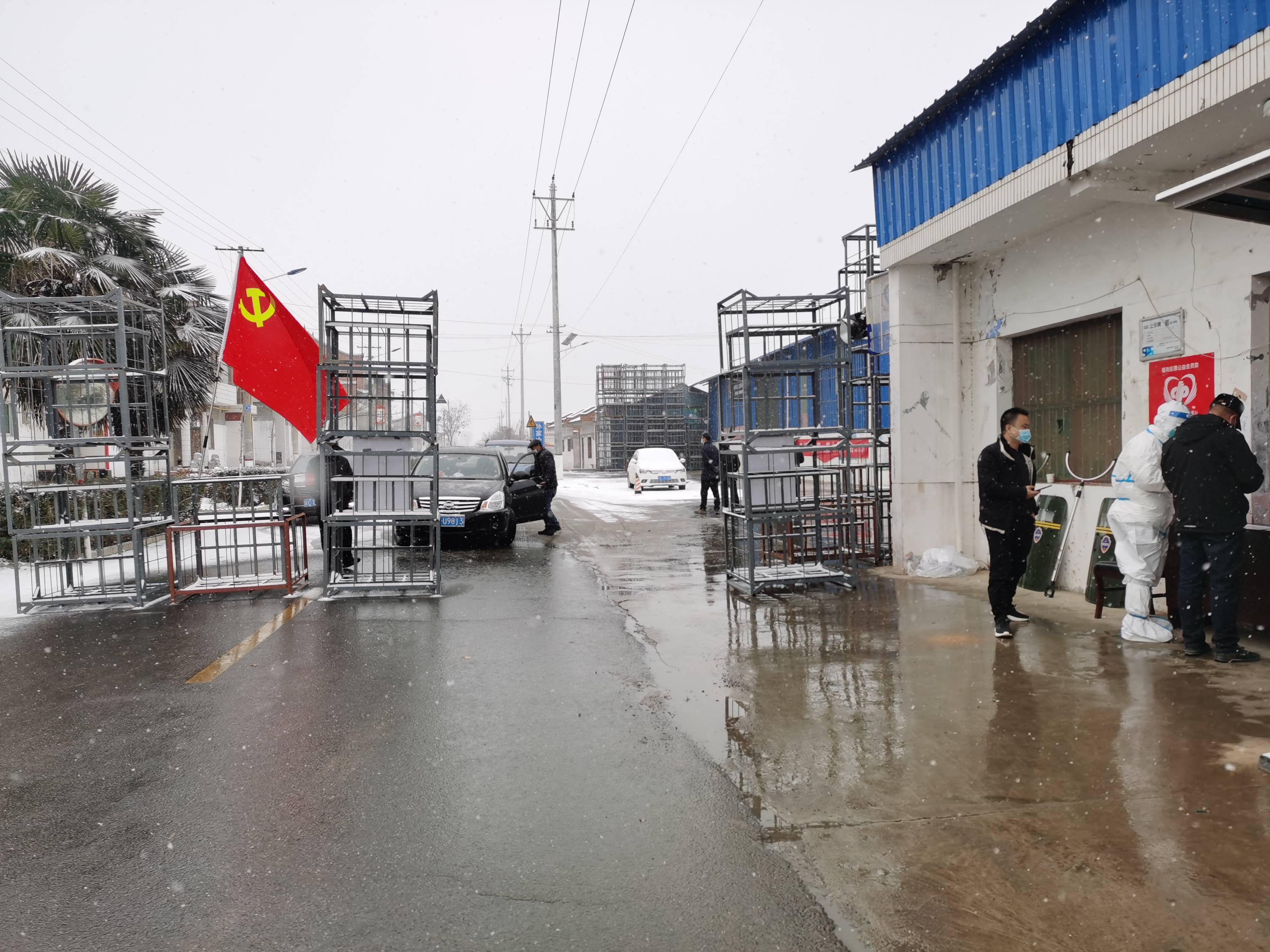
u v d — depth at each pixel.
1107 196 6.23
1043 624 6.39
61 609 7.69
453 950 2.44
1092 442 7.52
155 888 2.81
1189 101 5.05
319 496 13.56
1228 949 2.36
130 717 4.61
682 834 3.15
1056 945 2.41
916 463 9.02
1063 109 6.25
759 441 8.27
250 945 2.47
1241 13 4.67
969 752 3.87
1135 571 5.77
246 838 3.17
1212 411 5.29
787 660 5.59
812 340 8.46
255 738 4.26
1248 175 3.39
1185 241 6.20
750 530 7.78
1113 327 7.23
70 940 2.51
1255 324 5.67
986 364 8.75
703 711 4.60
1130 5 5.54
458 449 13.52
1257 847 2.91
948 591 7.86
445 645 6.18
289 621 7.09
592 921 2.58
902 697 4.72
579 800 3.48
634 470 25.61
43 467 10.57
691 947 2.44
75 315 11.63
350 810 3.40
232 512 8.66
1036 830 3.10
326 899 2.72
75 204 13.61
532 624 6.89
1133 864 2.83
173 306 14.81
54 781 3.73
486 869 2.91
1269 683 4.71
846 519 9.18
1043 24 6.32
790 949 2.42
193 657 5.91
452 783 3.67
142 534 8.23
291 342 9.19
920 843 3.04
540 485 13.68
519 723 4.45
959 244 8.09
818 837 3.11
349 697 4.93
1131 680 4.86
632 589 8.53
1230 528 5.04
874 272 10.26
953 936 2.47
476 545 12.52
